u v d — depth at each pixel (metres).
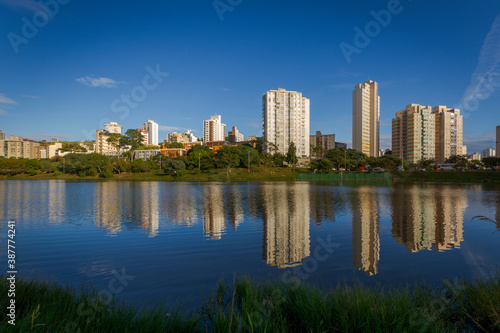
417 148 163.88
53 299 6.02
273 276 9.45
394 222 20.05
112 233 16.41
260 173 105.38
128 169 110.56
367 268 10.34
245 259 11.50
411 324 5.14
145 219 21.19
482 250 12.81
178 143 189.75
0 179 95.75
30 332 4.59
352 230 17.36
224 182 80.06
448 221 20.47
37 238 15.20
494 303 6.03
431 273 9.79
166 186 61.59
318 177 92.62
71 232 16.70
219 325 5.31
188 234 16.19
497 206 28.83
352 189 53.09
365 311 5.46
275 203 31.33
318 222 20.03
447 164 141.50
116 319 5.24
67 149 138.62
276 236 15.73
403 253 12.38
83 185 64.75
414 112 167.50
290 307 6.07
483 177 84.44
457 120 165.12
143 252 12.55
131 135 129.38
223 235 15.95
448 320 5.98
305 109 172.50
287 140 164.88
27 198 36.41
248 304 6.24
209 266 10.59
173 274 9.74
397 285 8.60
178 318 5.71
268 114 163.00
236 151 120.25
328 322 5.34
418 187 59.03
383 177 89.25
